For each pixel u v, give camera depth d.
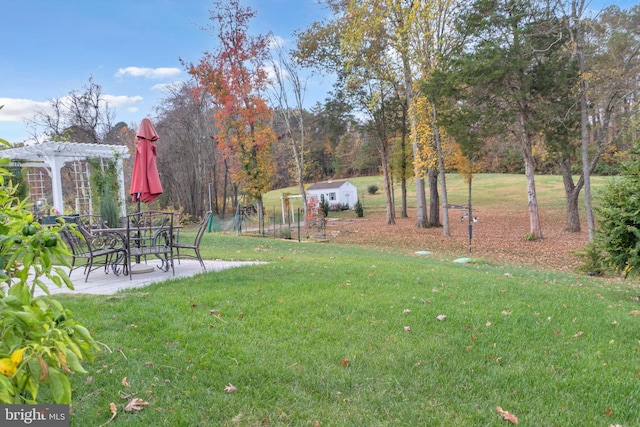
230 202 42.66
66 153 13.41
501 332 3.93
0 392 1.14
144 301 4.68
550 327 4.14
